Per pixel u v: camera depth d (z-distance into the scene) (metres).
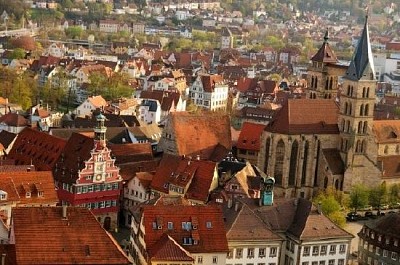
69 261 146.62
